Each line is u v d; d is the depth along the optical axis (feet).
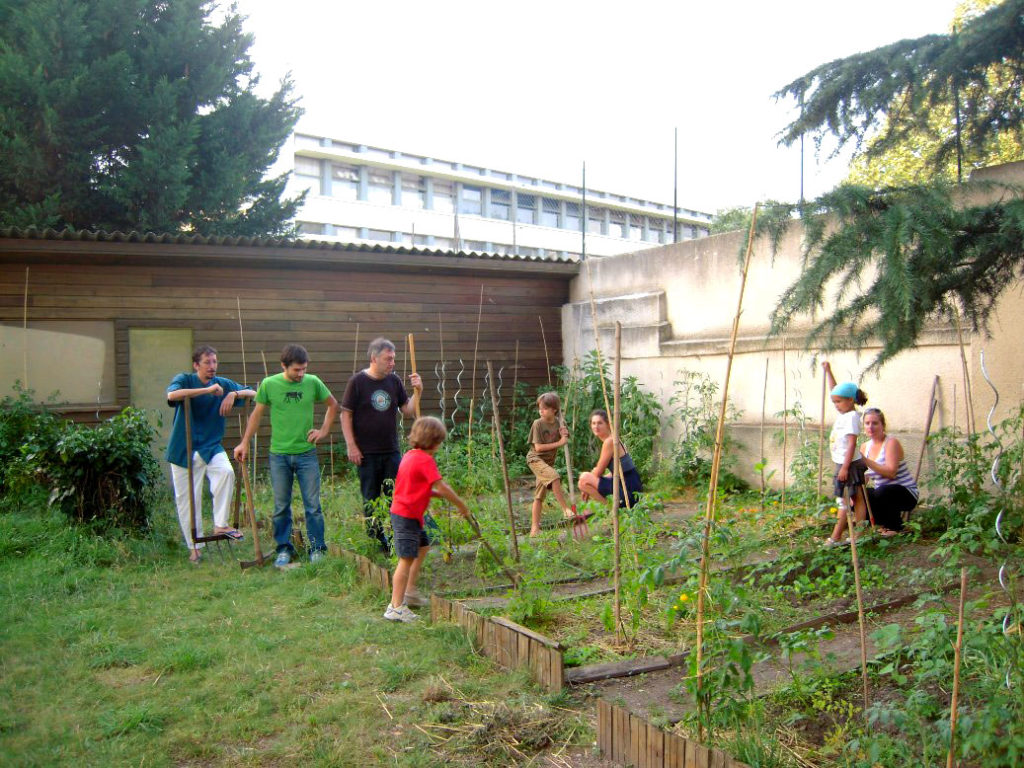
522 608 16.57
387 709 12.92
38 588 19.08
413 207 131.75
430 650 15.28
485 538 18.78
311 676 14.17
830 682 12.61
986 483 23.61
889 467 21.77
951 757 9.09
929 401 25.94
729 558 19.47
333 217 121.60
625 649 15.16
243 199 63.26
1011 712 9.69
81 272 33.09
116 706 13.03
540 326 43.93
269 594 19.25
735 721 10.90
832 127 22.98
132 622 17.10
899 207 16.40
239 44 62.23
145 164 55.26
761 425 30.76
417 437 17.60
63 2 52.60
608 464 23.36
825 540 22.31
